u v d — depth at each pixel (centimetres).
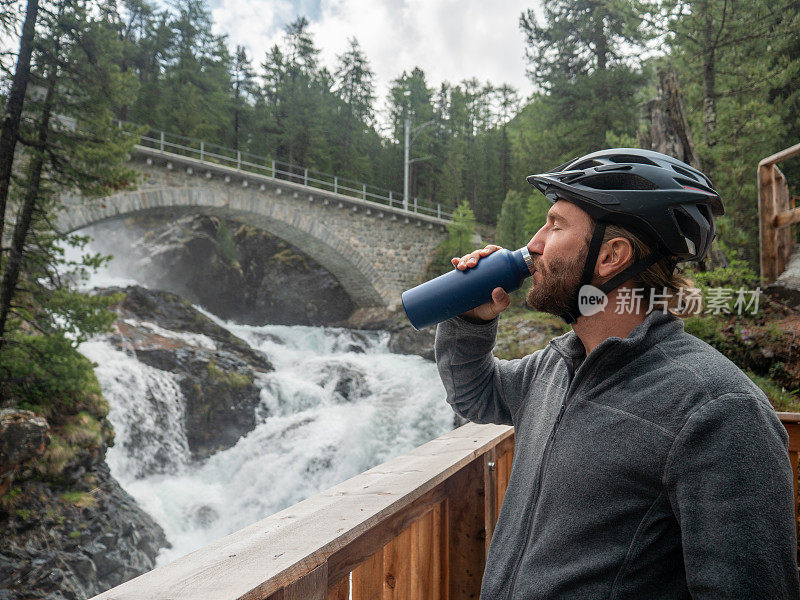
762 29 1356
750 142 1284
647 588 75
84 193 973
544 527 86
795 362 498
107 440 970
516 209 2245
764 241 609
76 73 915
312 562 81
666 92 834
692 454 71
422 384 1705
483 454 166
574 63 2603
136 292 1698
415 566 143
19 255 856
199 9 4025
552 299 95
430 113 4597
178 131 3422
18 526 725
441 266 2722
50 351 870
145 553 862
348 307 2931
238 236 3256
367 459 1386
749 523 66
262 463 1300
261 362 1739
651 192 85
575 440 85
